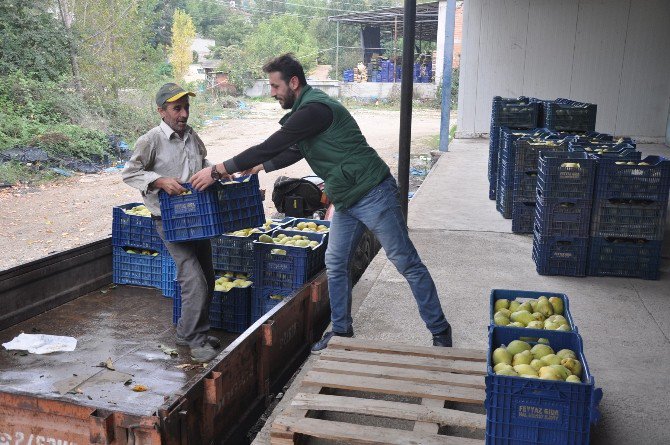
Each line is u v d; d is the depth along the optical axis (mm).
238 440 3518
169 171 4562
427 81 43812
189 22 46281
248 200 4508
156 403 3775
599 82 17250
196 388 3002
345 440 3057
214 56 66000
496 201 9227
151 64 29453
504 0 17359
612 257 5996
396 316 4984
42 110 18844
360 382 3568
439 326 4145
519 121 10172
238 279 5301
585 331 4730
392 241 4000
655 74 16906
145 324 5012
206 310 4598
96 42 24406
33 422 2947
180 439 2855
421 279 4070
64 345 4547
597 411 3254
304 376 3977
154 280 5773
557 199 5938
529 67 17594
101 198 12664
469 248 7070
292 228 5980
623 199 5965
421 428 3139
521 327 3225
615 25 16859
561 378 2771
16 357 4348
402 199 7422
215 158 18094
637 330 4758
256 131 25203
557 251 6039
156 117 22422
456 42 39250
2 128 16438
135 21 26922
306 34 67625
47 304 5184
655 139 17203
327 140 3854
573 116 9852
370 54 52219
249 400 3709
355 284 5895
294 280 4930
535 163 7535
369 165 3922
